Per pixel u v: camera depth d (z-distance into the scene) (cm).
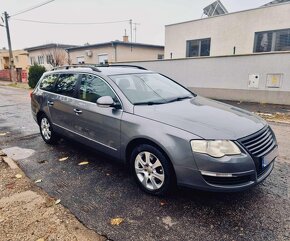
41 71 1977
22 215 281
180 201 304
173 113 314
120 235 248
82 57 2319
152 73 456
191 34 1463
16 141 553
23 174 384
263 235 245
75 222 268
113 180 361
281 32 1146
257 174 275
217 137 265
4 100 1258
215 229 254
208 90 1165
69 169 400
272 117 767
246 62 1022
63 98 448
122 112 339
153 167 310
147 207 293
